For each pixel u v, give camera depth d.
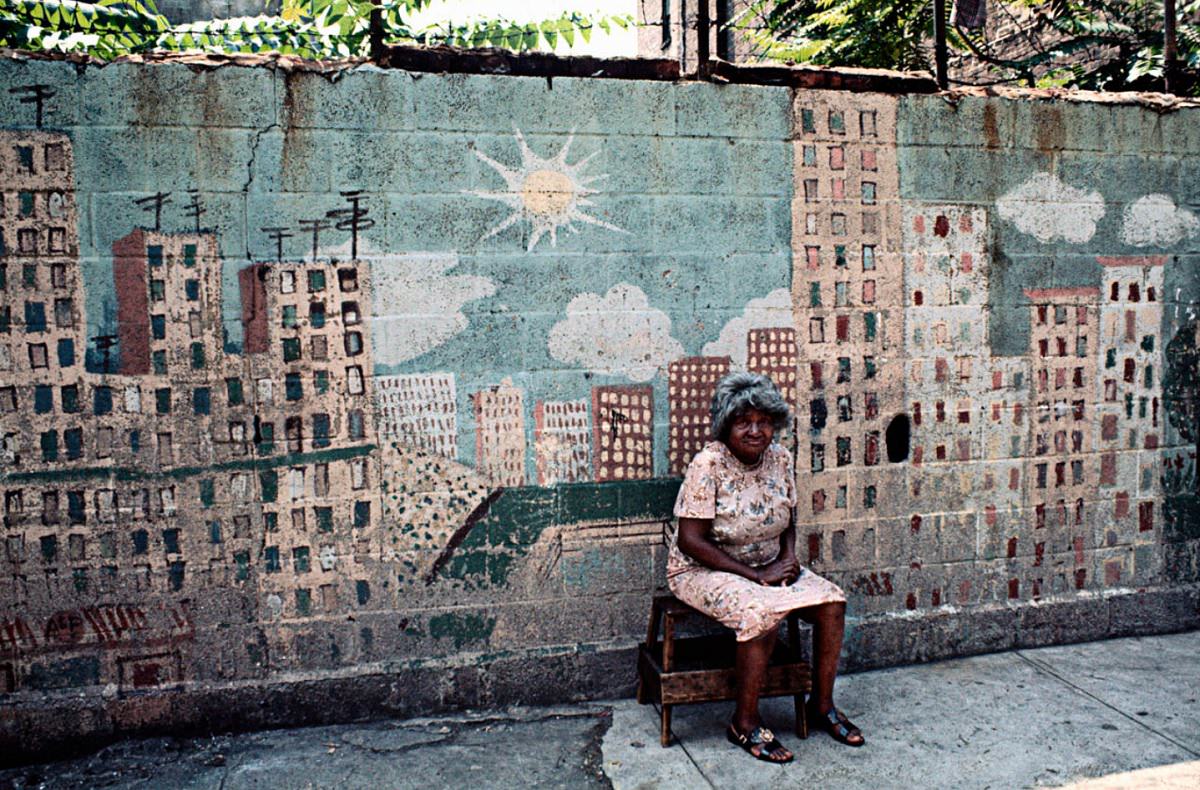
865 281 3.84
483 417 3.51
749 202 3.71
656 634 3.53
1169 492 4.29
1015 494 4.07
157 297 3.25
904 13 6.87
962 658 4.02
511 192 3.49
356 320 3.39
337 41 4.90
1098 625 4.20
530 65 3.49
